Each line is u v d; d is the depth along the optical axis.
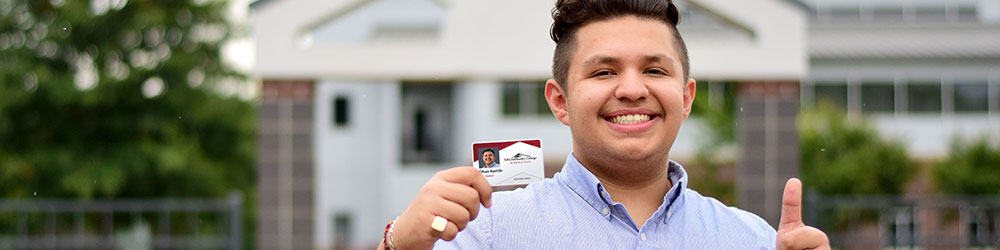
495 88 17.45
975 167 14.41
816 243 1.74
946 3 19.34
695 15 17.27
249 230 16.39
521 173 1.74
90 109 14.25
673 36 1.81
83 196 13.90
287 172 8.22
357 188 19.94
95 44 14.34
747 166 8.31
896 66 17.77
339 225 19.97
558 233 1.78
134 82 14.12
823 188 13.70
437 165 19.22
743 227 1.90
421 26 19.67
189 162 14.60
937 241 9.12
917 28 18.56
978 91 17.70
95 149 14.32
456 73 8.16
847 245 11.77
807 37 18.30
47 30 14.04
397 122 19.16
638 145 1.72
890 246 9.27
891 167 13.96
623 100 1.72
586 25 1.79
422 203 1.61
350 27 19.80
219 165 15.45
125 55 14.44
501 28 8.20
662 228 1.80
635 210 1.83
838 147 14.20
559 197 1.82
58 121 14.29
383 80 8.27
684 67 1.84
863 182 13.62
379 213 19.86
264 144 8.22
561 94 1.88
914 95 17.73
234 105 15.44
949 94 17.70
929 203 9.35
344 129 20.02
